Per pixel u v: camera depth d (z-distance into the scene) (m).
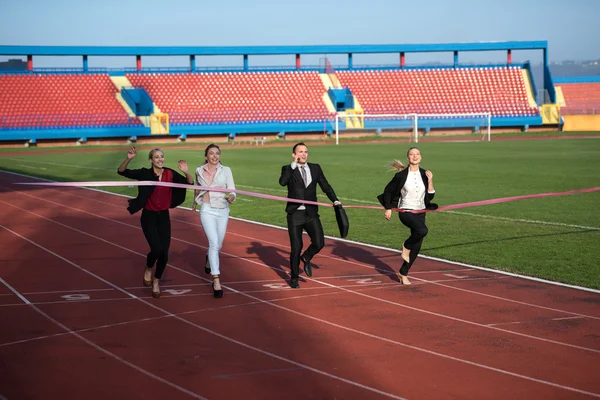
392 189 9.49
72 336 7.39
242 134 60.12
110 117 56.81
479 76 67.81
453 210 17.14
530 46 67.75
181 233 14.57
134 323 7.88
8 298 9.05
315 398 5.72
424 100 65.19
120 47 60.69
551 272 10.34
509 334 7.37
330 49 65.69
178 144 54.78
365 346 7.02
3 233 14.61
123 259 11.73
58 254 12.22
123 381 6.11
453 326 7.68
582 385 5.95
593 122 62.53
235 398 5.73
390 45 66.69
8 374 6.29
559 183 22.80
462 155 36.69
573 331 7.46
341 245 12.98
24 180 27.30
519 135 58.62
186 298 9.02
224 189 8.73
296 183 9.47
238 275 10.45
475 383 6.01
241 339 7.27
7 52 57.56
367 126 62.34
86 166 34.12
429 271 10.62
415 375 6.21
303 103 63.41
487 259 11.35
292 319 8.01
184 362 6.58
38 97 57.38
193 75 63.66
